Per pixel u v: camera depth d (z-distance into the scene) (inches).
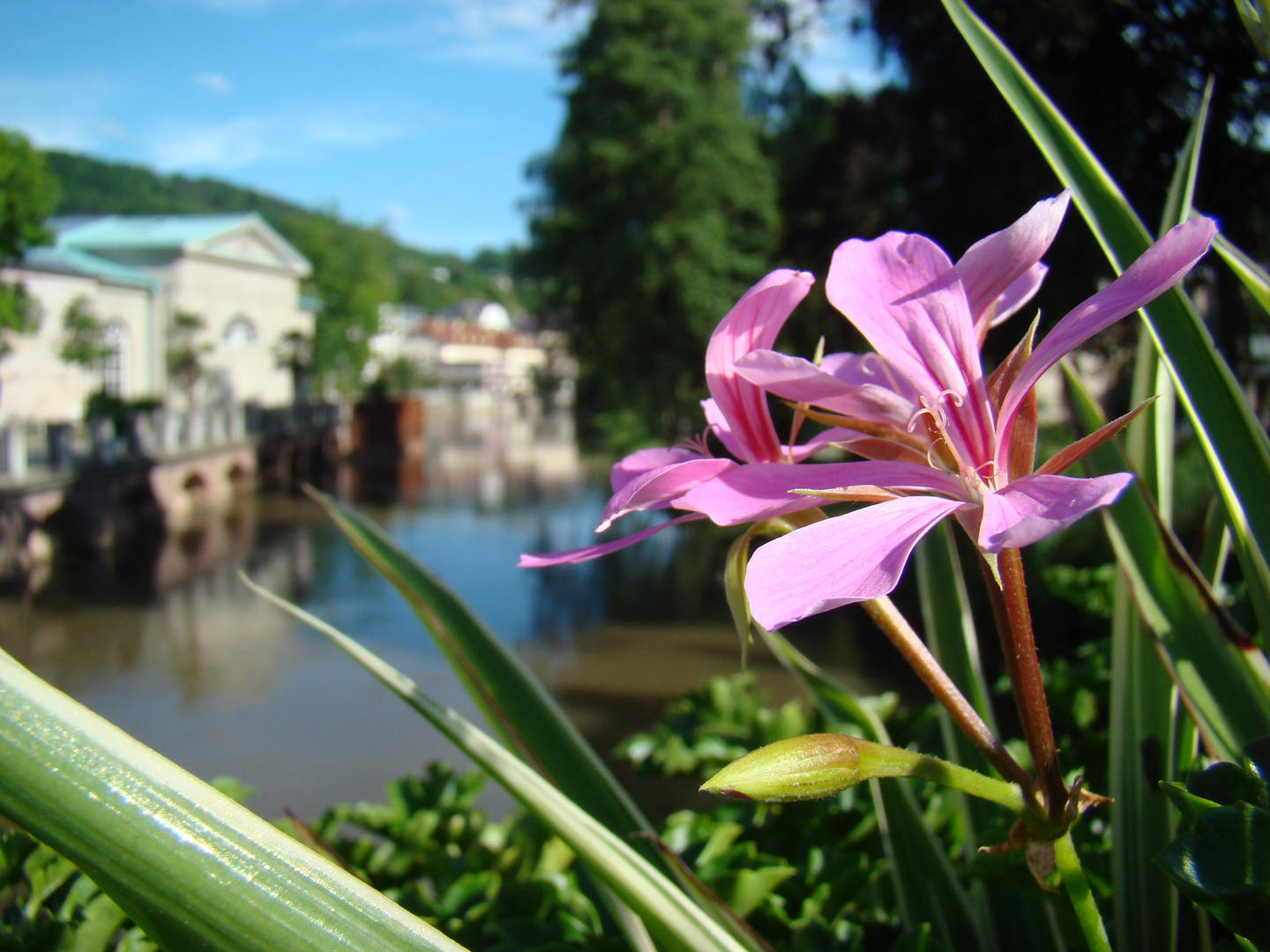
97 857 16.1
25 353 772.0
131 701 247.1
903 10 297.3
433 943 17.3
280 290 1099.9
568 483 732.7
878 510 23.9
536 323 740.0
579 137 607.2
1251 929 23.8
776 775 23.3
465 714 232.8
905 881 45.9
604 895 36.6
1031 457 25.9
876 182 375.9
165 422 651.5
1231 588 99.5
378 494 674.8
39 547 457.4
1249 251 221.1
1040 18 223.9
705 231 548.1
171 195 1974.7
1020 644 25.7
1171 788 26.5
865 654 266.2
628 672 266.7
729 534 471.5
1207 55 190.9
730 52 571.8
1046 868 25.7
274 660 284.7
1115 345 265.1
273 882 16.8
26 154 559.8
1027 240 26.9
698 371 594.6
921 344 27.1
